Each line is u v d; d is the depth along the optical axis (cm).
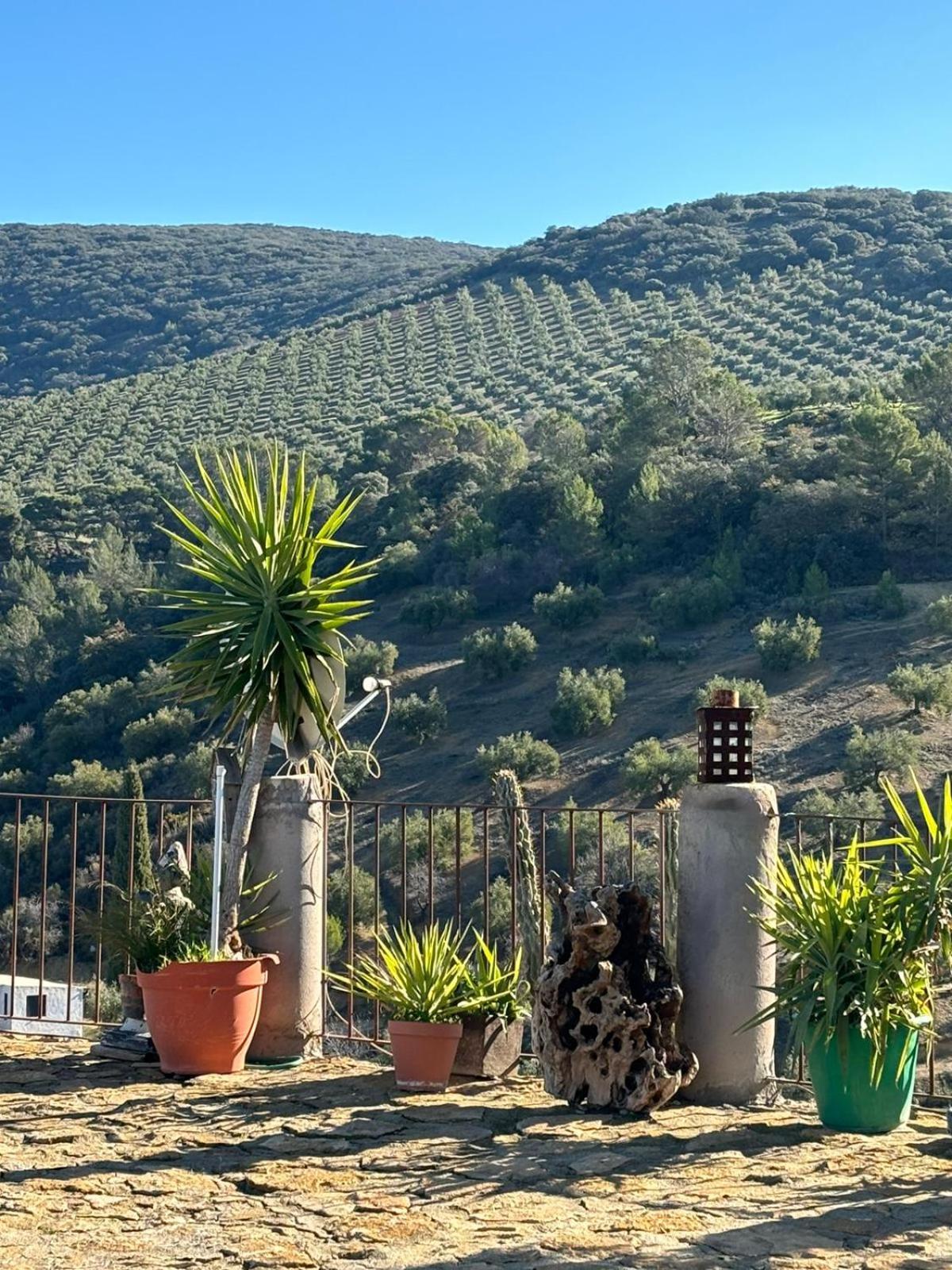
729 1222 362
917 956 462
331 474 8912
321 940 588
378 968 557
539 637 5462
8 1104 495
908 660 4512
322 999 588
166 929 567
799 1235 352
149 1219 365
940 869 454
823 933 461
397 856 2773
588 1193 390
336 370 14512
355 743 4625
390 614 6075
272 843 577
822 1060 462
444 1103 500
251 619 573
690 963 509
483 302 16012
